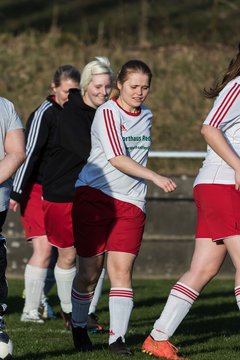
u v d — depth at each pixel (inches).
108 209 824.9
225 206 764.0
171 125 2113.7
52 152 1005.8
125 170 788.0
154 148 2037.4
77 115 968.3
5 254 729.6
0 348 706.8
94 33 2869.1
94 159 831.7
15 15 3088.1
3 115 722.2
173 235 1743.4
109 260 829.8
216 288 1508.4
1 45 2453.2
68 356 817.5
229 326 1072.8
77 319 862.5
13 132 725.9
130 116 816.9
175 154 1697.8
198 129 2101.4
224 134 773.3
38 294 1098.7
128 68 808.9
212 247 790.5
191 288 795.4
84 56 2391.7
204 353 849.5
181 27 2834.6
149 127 838.5
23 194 1103.0
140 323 1099.3
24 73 2289.6
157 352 804.6
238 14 2965.1
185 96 2210.9
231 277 1702.8
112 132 802.2
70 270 1028.5
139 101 811.4
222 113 753.6
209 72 2308.1
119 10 3102.9
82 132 961.5
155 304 1288.1
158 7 3056.1
